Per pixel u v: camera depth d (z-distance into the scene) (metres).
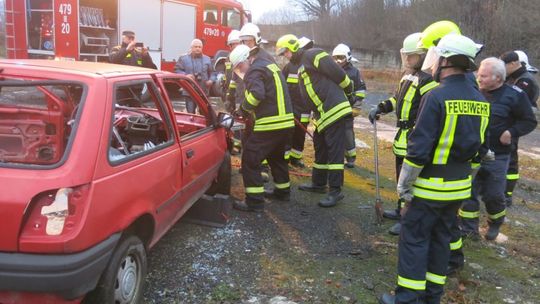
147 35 12.45
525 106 4.72
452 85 3.14
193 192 4.17
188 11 13.56
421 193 3.22
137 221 3.08
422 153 3.06
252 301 3.46
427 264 3.41
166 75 3.88
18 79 2.83
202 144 4.28
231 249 4.25
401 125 4.75
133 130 4.13
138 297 3.10
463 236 4.99
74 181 2.45
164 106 3.62
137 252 3.03
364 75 28.27
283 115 5.00
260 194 5.17
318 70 5.39
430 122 3.08
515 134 4.75
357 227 5.06
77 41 10.83
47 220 2.39
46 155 2.98
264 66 4.93
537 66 23.50
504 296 3.91
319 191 6.12
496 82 4.69
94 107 2.69
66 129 3.07
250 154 5.06
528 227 5.73
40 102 3.39
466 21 26.81
